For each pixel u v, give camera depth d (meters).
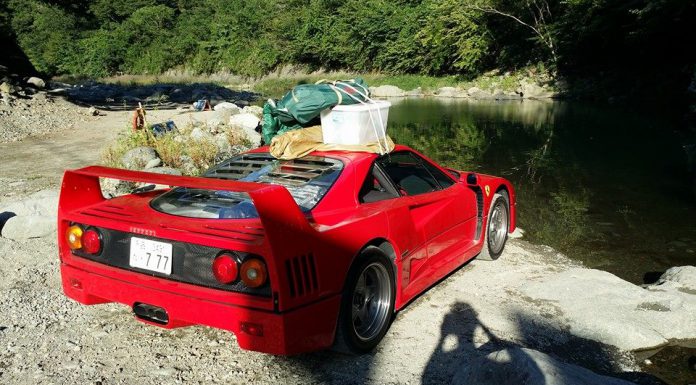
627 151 12.69
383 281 3.39
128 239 3.06
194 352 3.32
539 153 12.43
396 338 3.52
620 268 5.22
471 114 23.00
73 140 12.63
